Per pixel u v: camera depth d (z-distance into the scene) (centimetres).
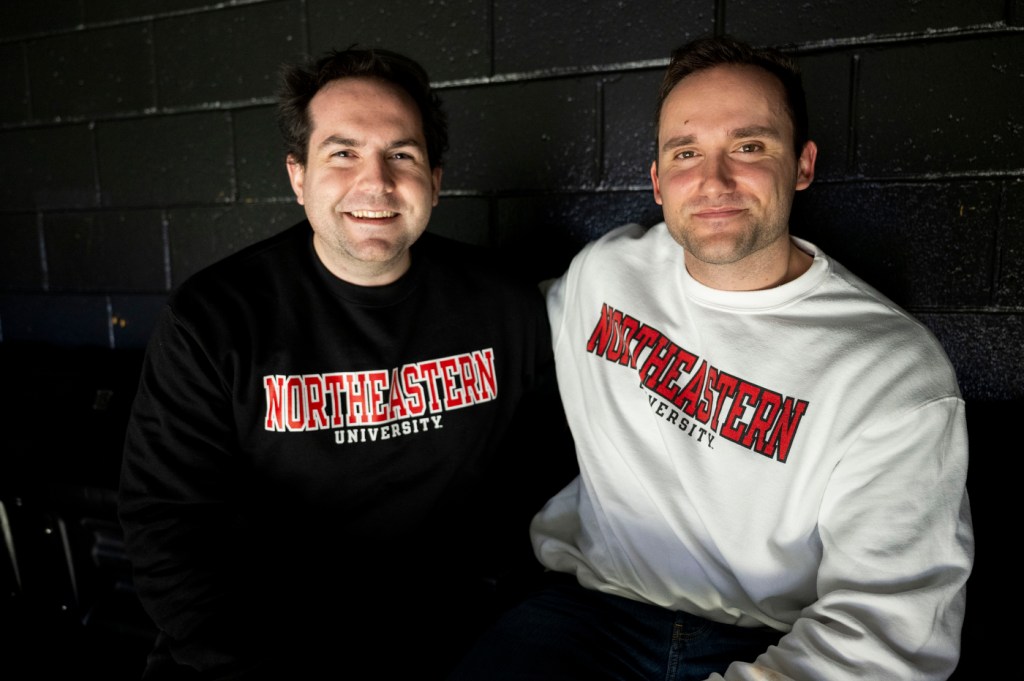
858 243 154
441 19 178
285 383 125
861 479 108
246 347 124
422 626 132
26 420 182
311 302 129
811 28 150
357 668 121
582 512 141
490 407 139
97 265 229
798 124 123
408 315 133
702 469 121
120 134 217
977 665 114
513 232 182
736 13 155
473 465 140
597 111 169
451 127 183
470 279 141
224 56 200
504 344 142
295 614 127
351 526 131
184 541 119
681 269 132
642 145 166
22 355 227
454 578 132
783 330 119
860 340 113
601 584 132
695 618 124
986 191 144
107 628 169
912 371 109
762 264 122
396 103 126
